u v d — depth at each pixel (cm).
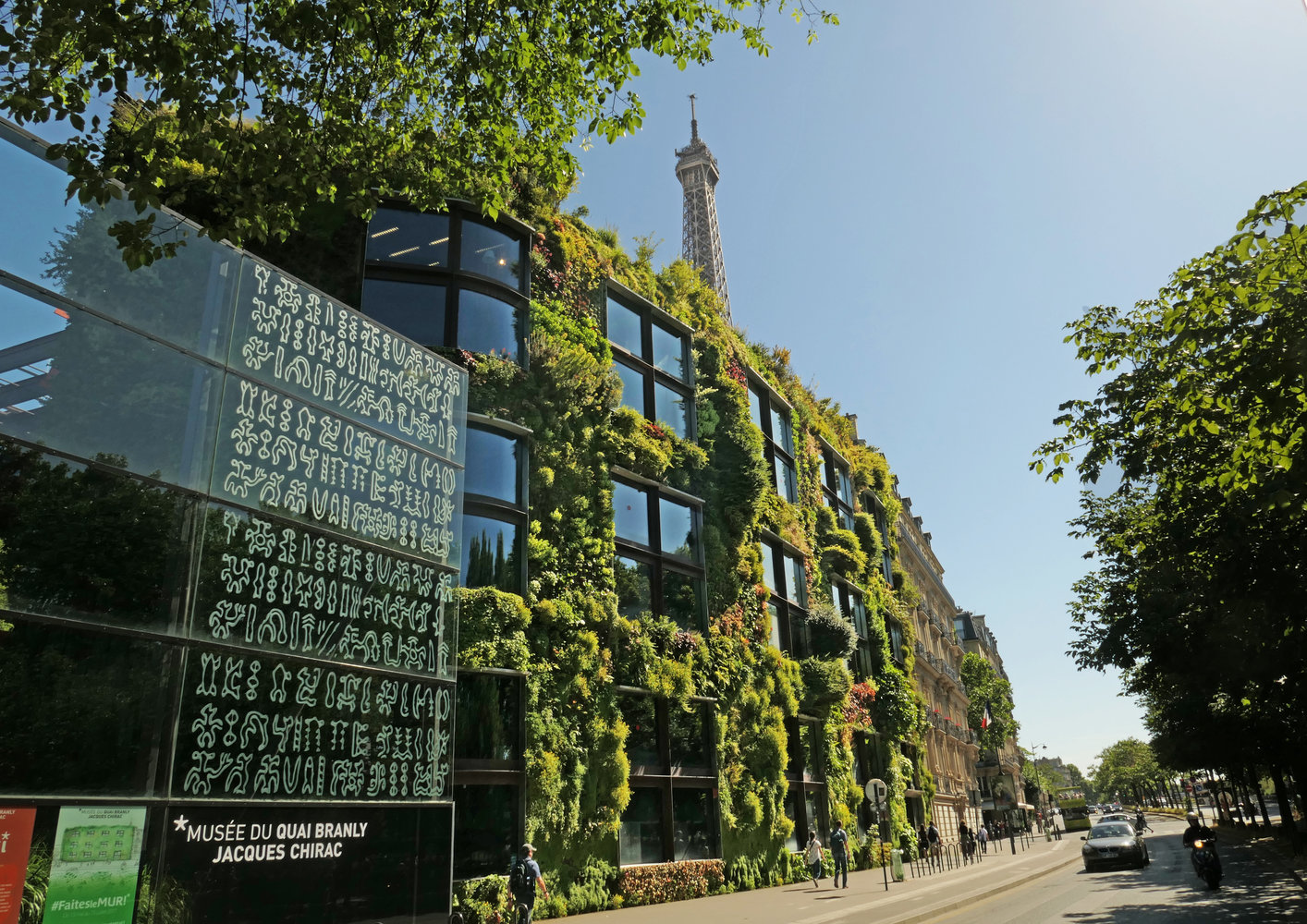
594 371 2222
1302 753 2517
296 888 1184
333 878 1236
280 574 1279
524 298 2156
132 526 1102
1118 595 1859
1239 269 1013
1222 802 6662
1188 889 2008
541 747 1775
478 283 2050
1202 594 1538
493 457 1950
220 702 1151
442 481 1631
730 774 2402
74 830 961
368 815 1316
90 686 1016
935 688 6694
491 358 2000
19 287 1041
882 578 4288
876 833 3300
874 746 3666
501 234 2162
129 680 1056
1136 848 2797
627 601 2245
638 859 2017
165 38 789
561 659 1902
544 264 2244
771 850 2505
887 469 4856
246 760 1167
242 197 899
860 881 2550
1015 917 1631
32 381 1035
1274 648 1497
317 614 1323
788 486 3450
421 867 1373
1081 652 1919
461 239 2062
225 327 1280
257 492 1277
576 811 1817
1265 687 1673
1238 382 965
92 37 748
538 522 1967
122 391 1128
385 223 1992
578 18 1030
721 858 2256
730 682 2488
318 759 1265
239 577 1219
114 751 1019
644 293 2720
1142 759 14688
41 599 993
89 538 1054
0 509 975
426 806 1418
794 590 3219
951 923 1581
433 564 1566
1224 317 1038
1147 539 1638
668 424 2694
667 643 2266
